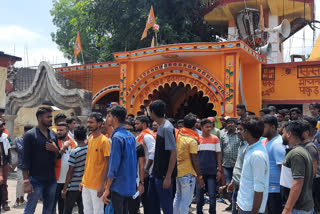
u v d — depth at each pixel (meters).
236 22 16.41
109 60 20.95
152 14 12.75
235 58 9.83
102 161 4.57
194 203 7.47
